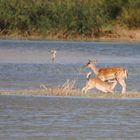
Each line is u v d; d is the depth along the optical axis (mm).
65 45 161625
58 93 76250
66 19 188375
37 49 148125
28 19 187875
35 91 77750
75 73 104938
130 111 67312
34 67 112625
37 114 64875
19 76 98500
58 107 68750
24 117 63219
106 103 71688
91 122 61188
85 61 125875
